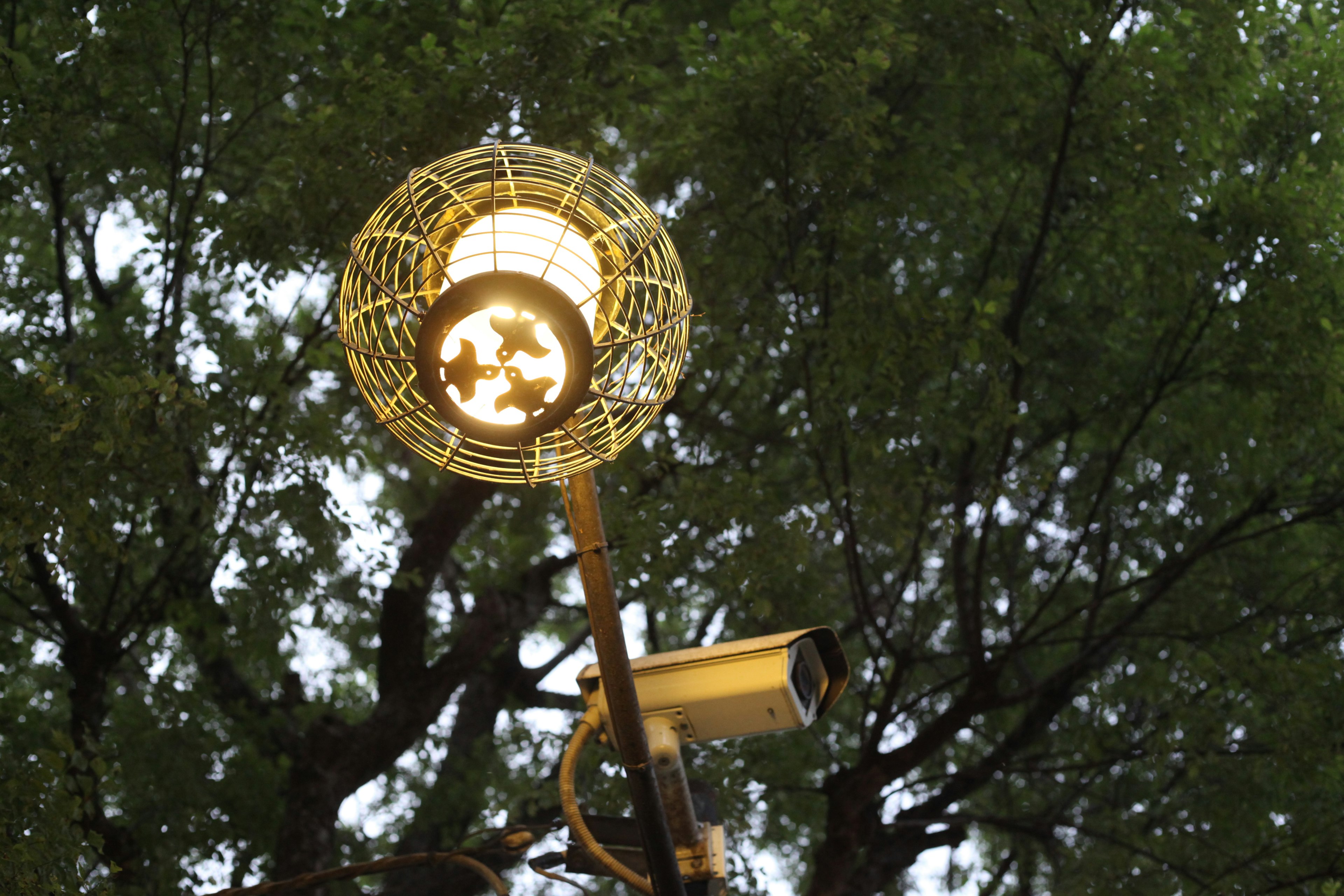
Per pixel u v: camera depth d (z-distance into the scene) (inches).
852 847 334.0
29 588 332.2
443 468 98.5
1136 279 344.2
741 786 331.3
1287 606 373.4
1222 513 388.2
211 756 341.4
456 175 99.9
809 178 285.6
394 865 164.7
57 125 272.1
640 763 112.5
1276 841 324.8
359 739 343.3
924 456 354.0
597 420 98.3
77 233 363.3
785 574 297.1
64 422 220.5
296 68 317.4
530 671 435.2
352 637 441.1
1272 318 319.6
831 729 418.9
